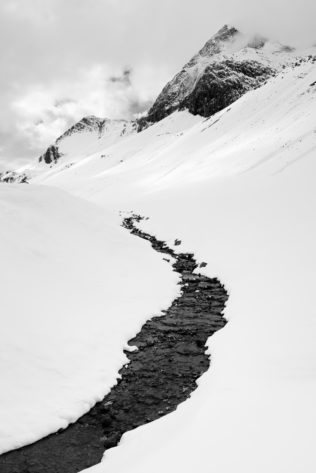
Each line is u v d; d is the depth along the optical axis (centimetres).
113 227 2927
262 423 723
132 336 1477
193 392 1066
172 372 1216
